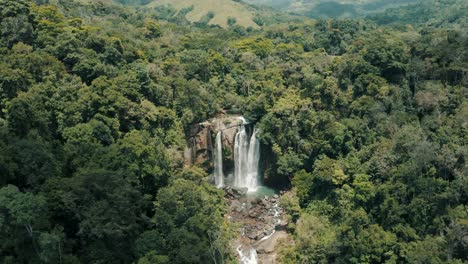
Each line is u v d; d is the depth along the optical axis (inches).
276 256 3070.9
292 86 4106.8
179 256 2381.9
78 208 2311.8
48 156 2465.6
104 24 5029.5
